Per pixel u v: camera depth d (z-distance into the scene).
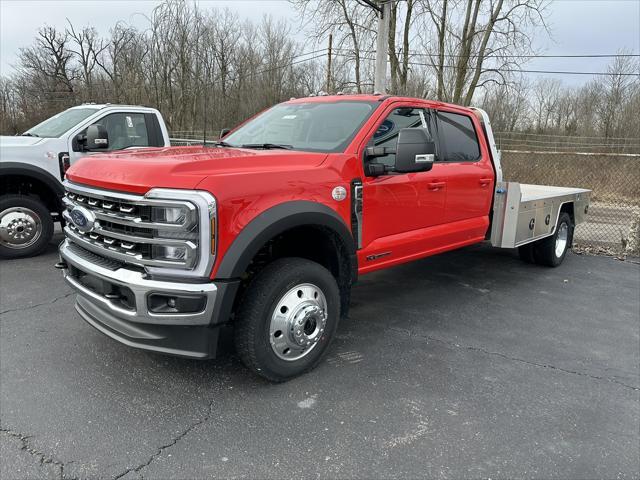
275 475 2.47
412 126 4.46
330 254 3.72
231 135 4.74
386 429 2.90
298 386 3.37
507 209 5.54
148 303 2.82
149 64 28.58
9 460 2.51
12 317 4.40
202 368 3.57
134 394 3.19
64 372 3.44
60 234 7.99
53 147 6.36
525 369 3.78
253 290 3.13
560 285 6.24
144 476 2.43
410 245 4.38
